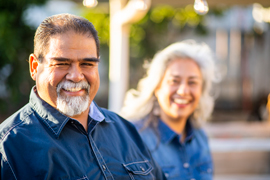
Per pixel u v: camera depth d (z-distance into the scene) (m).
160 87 2.01
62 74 1.15
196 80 1.99
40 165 1.08
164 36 6.43
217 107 9.47
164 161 1.93
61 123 1.18
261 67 9.38
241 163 4.13
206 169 2.12
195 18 5.99
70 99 1.16
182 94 1.94
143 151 1.50
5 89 5.05
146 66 2.32
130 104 2.17
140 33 6.06
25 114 1.18
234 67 9.43
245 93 9.49
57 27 1.14
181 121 2.05
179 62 1.97
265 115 8.07
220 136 5.00
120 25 3.53
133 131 1.52
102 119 1.34
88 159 1.22
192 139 2.16
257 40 9.23
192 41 2.28
